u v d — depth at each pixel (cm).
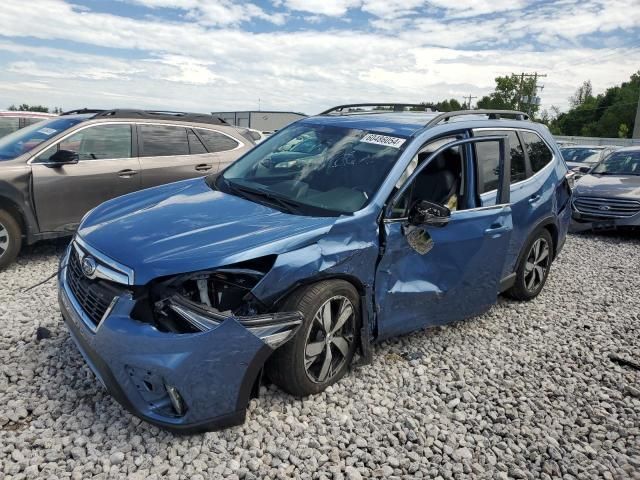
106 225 347
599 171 1137
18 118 1089
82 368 364
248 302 308
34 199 595
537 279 566
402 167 386
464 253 418
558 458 315
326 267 328
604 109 9644
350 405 345
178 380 276
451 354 434
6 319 438
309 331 324
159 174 696
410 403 355
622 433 347
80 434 298
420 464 299
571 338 488
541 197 525
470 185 436
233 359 285
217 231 326
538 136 553
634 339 495
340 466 291
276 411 330
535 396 383
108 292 299
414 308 396
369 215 357
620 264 777
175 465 279
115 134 670
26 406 320
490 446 323
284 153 449
